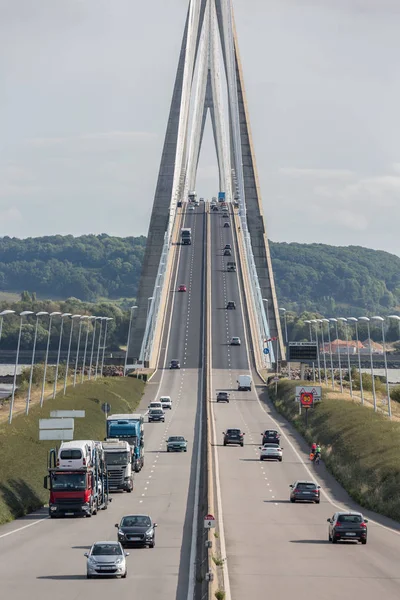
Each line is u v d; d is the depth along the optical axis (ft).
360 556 497.05
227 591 392.06
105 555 431.84
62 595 386.93
